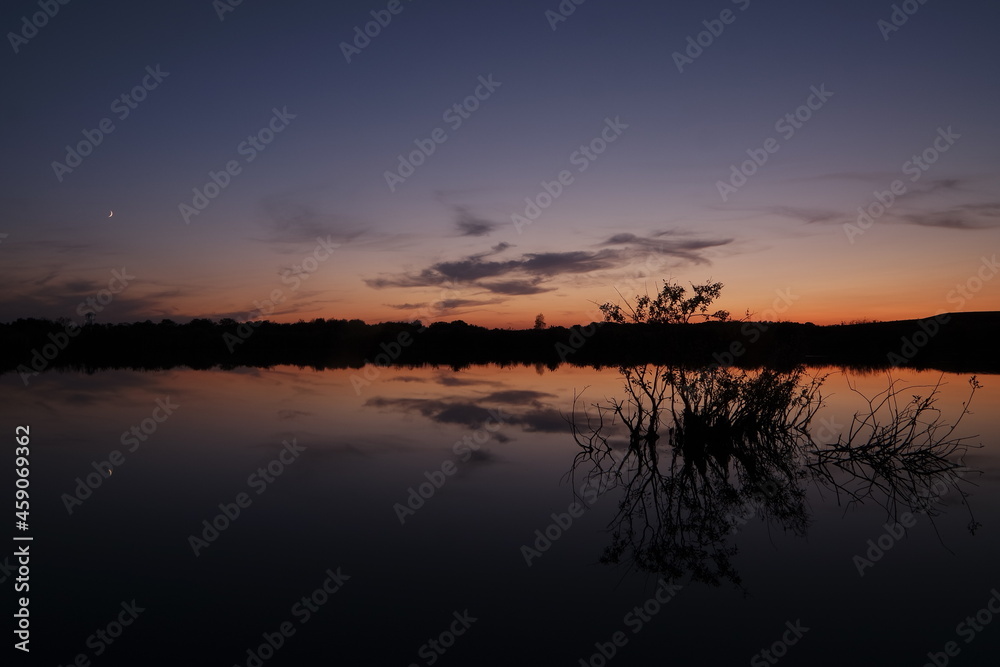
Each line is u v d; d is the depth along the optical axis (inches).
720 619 219.6
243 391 879.1
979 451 488.4
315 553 278.7
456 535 303.0
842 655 194.1
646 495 377.1
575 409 715.4
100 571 256.5
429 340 2192.4
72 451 486.9
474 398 812.6
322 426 601.3
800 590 244.5
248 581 247.4
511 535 304.7
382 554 278.5
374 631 209.2
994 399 730.8
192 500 358.6
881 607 228.5
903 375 1021.8
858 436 545.6
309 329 2095.2
